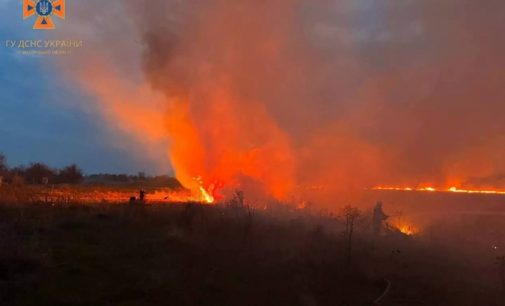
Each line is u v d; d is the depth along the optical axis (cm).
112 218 1730
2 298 854
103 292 922
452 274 1241
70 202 2097
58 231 1478
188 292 926
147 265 1122
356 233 1631
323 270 1131
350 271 1138
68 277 1011
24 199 2084
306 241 1426
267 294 943
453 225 1983
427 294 1041
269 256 1251
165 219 1680
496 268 1292
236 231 1484
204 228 1497
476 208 2239
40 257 1105
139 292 924
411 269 1245
